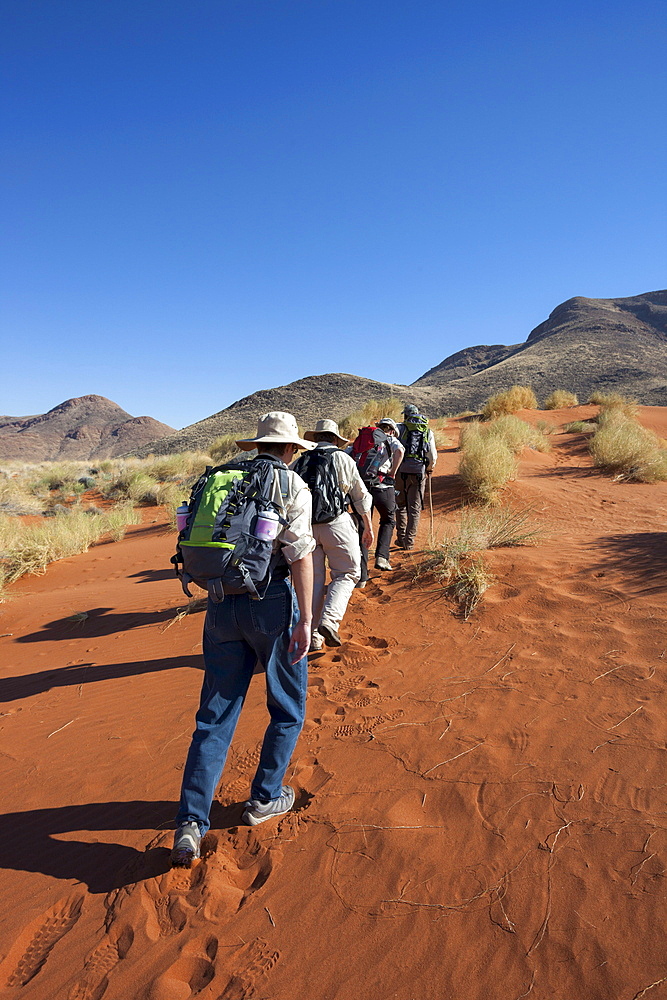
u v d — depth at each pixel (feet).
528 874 7.38
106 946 7.16
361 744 10.64
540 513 31.04
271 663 8.80
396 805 8.93
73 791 10.48
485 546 20.44
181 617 19.36
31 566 31.86
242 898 7.66
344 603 14.87
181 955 6.90
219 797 9.74
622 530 27.09
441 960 6.47
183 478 67.36
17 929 7.53
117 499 61.93
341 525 15.06
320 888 7.62
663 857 7.32
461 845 8.01
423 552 21.13
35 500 61.82
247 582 8.19
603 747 9.56
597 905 6.84
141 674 15.35
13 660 18.01
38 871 8.59
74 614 21.13
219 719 8.81
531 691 11.55
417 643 14.62
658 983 5.90
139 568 30.01
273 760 8.88
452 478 39.19
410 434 23.93
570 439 60.75
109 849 8.89
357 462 20.33
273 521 8.34
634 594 14.93
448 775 9.45
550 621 14.46
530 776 9.15
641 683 11.19
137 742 11.87
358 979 6.38
